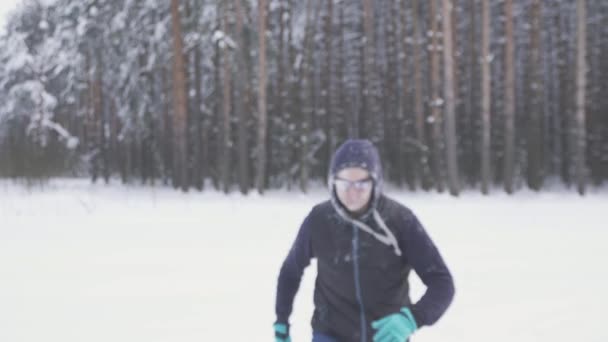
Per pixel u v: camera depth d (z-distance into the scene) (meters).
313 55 22.56
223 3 20.06
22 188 17.89
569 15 22.95
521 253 7.27
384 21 23.28
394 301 2.00
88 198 15.65
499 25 23.00
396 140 22.11
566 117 21.86
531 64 19.83
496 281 5.66
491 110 22.50
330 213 2.02
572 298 4.96
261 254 7.24
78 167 26.12
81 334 4.00
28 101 24.69
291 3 21.75
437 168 18.92
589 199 16.66
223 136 19.22
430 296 1.89
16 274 6.06
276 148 21.50
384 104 22.81
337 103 23.59
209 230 9.62
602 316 4.39
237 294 5.16
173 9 19.05
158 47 21.05
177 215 12.11
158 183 22.98
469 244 8.04
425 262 1.93
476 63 22.67
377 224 1.92
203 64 21.67
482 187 18.03
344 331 2.05
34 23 27.69
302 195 18.75
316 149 21.72
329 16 21.81
